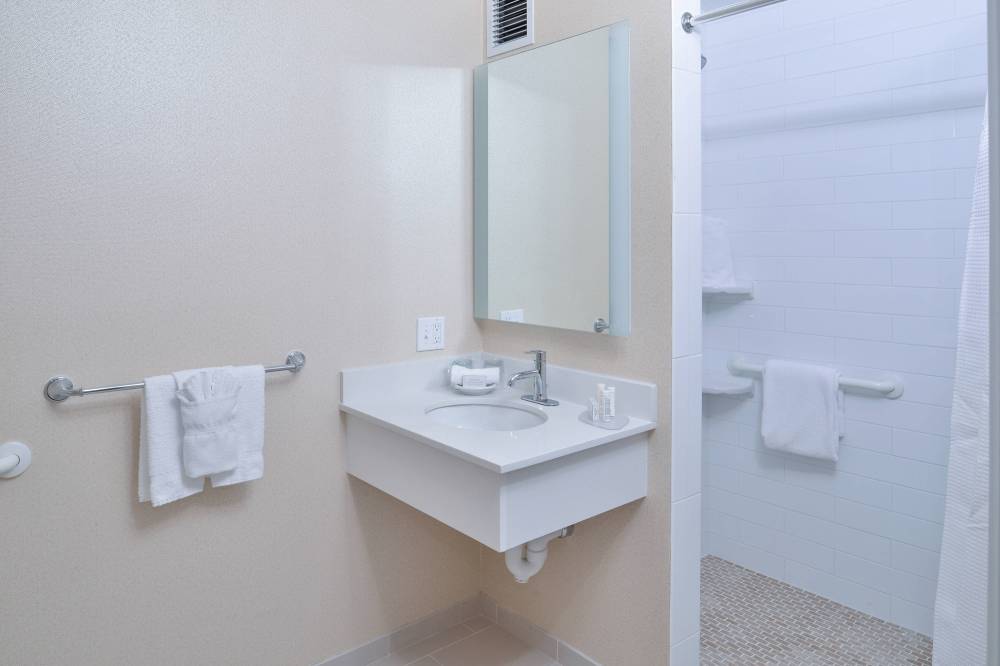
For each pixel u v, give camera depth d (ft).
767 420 8.23
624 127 5.91
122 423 5.35
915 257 7.17
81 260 5.09
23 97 4.79
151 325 5.43
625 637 6.28
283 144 6.02
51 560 5.09
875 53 7.35
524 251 6.91
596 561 6.50
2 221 4.76
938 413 7.07
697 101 5.83
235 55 5.72
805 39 7.92
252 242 5.90
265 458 6.11
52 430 5.04
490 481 5.05
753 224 8.58
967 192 6.77
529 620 7.32
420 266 7.06
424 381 7.12
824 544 8.07
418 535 7.30
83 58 5.01
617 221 6.03
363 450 6.43
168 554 5.63
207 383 5.41
